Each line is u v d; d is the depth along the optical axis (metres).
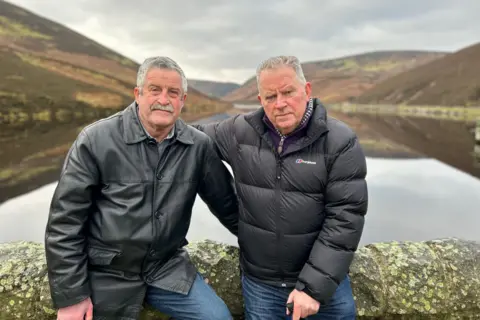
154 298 2.60
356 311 2.78
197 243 3.14
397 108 135.88
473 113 101.50
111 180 2.39
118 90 100.50
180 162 2.51
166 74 2.31
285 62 2.36
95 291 2.41
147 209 2.40
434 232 7.53
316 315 2.61
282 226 2.51
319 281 2.36
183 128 2.55
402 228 7.72
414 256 2.93
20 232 7.48
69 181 2.32
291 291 2.59
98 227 2.42
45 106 70.19
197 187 2.66
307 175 2.45
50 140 29.12
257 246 2.59
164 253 2.54
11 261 2.75
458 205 9.62
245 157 2.59
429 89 141.38
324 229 2.46
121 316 2.46
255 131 2.58
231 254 3.03
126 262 2.42
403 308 2.77
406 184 12.63
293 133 2.46
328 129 2.44
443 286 2.80
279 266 2.57
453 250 2.96
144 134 2.39
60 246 2.29
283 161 2.48
